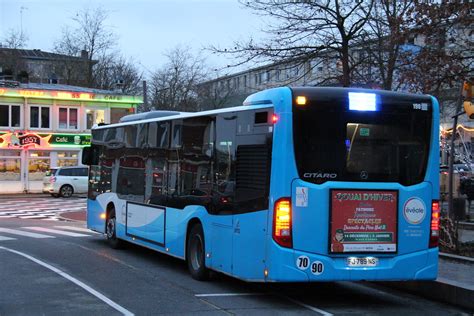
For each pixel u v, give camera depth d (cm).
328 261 766
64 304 792
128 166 1307
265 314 755
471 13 1070
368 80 1684
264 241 775
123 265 1139
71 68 5916
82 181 3709
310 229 762
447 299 854
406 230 805
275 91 788
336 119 786
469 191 2009
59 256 1250
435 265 819
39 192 3994
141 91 6069
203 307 786
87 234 1731
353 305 833
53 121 4094
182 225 1027
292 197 759
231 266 852
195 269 980
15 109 3969
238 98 4234
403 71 1242
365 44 1703
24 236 1652
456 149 2152
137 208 1240
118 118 4372
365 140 796
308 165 769
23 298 827
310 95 779
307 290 938
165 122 1128
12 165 3916
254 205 803
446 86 1283
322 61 1797
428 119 832
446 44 1176
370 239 785
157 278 1001
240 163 847
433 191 827
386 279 789
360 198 784
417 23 1120
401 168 812
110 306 783
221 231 888
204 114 972
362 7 1689
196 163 990
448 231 1191
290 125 767
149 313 746
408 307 828
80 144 4156
